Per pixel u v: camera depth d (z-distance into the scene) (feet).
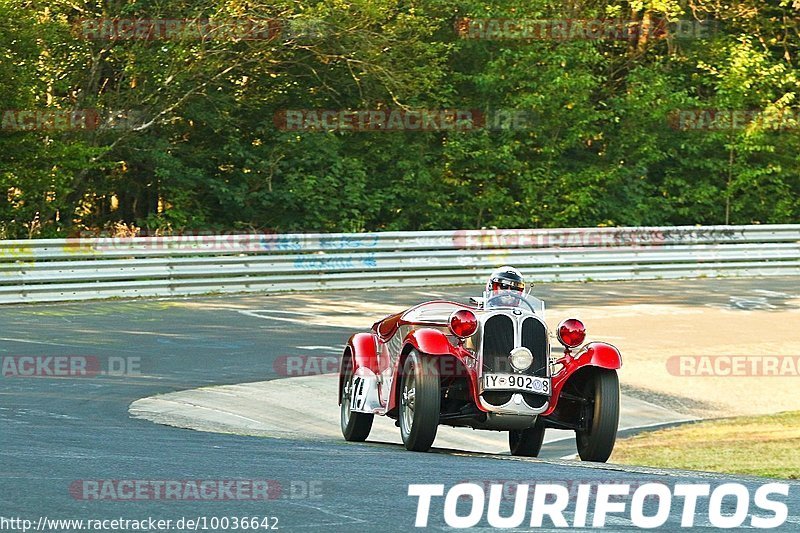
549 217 229.04
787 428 91.71
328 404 92.12
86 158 192.85
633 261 185.98
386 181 222.07
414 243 171.22
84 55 196.85
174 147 207.00
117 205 218.59
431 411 60.08
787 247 198.70
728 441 86.28
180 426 71.36
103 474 45.19
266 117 216.95
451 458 57.06
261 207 213.25
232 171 213.46
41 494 40.24
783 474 72.74
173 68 196.03
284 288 160.25
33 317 128.06
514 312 62.34
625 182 236.43
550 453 83.56
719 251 193.47
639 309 149.18
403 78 206.90
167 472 46.26
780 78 241.35
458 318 60.54
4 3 174.50
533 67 227.61
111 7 196.44
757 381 109.40
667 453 81.56
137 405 81.46
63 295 143.74
